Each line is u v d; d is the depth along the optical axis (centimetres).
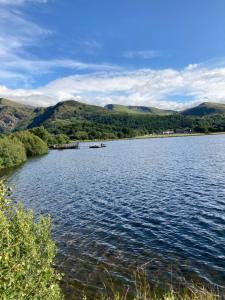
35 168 8700
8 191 1217
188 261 2289
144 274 2128
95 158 11188
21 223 1304
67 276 2131
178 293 1867
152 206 3878
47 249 1438
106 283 2028
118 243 2698
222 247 2491
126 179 6044
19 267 948
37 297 1075
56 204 4200
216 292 1855
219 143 16400
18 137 13575
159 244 2639
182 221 3209
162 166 7756
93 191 5012
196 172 6391
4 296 846
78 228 3131
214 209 3572
